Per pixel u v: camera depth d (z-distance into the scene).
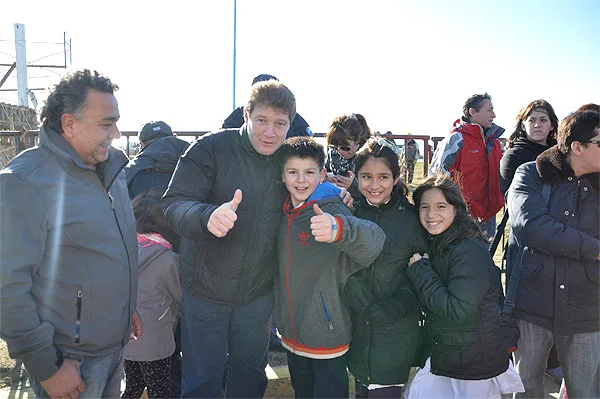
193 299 2.24
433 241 2.30
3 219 1.55
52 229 1.62
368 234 1.98
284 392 3.14
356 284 2.25
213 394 2.22
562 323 2.30
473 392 2.21
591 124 2.16
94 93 1.66
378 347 2.23
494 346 2.22
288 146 2.15
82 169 1.71
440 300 2.13
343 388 2.28
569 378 2.37
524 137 3.29
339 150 3.27
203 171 2.12
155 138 3.29
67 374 1.65
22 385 2.91
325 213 1.97
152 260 2.50
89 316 1.72
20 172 1.58
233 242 2.13
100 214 1.75
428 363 2.38
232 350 2.32
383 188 2.23
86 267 1.70
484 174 4.09
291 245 2.19
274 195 2.18
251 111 2.05
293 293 2.23
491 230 4.36
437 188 2.23
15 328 1.56
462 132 4.11
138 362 2.62
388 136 4.73
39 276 1.64
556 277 2.30
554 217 2.30
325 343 2.23
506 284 2.57
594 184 2.25
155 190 2.82
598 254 2.18
